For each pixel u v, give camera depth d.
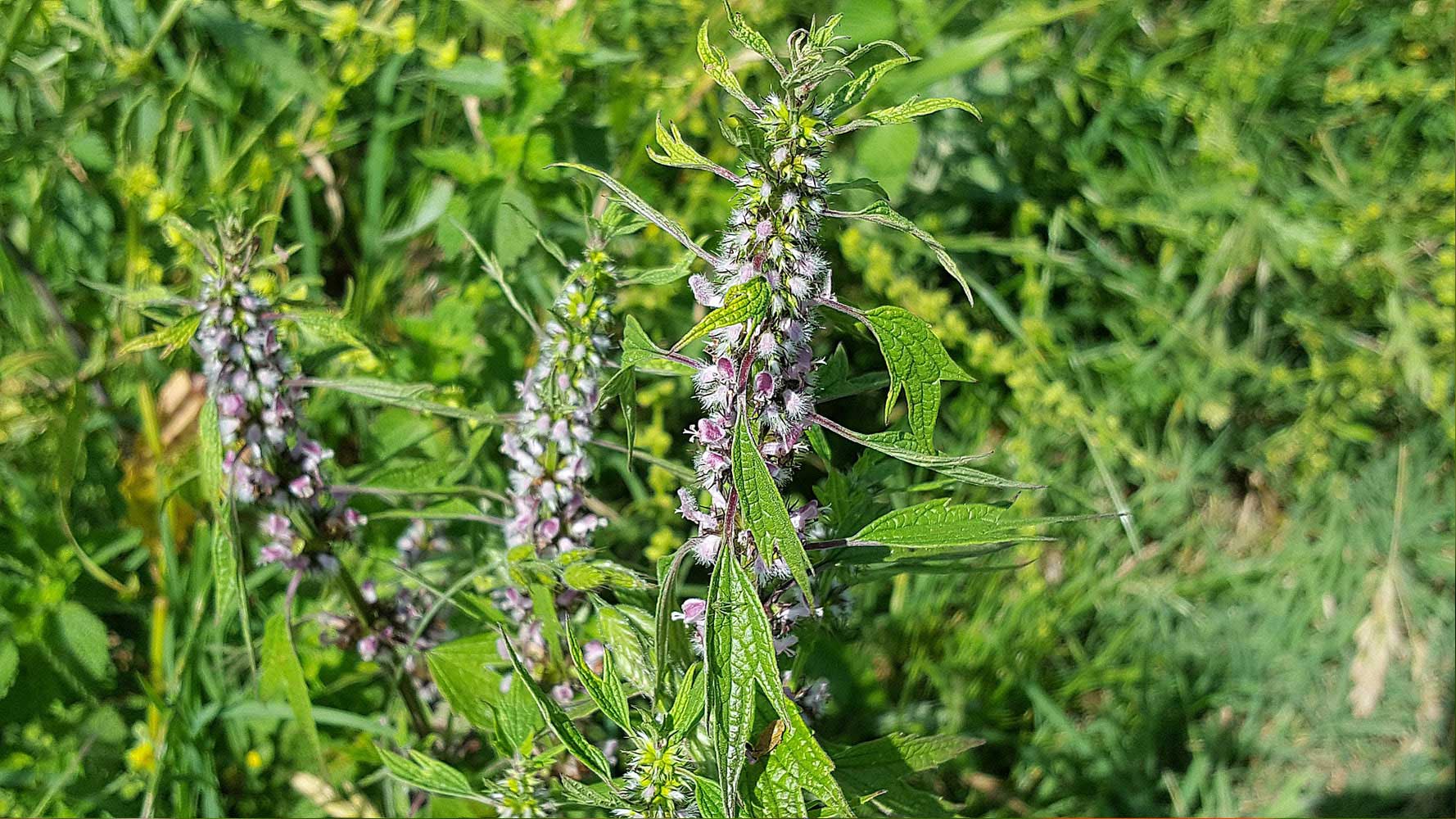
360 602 0.39
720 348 0.24
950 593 0.57
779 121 0.22
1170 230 0.63
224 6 0.52
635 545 0.57
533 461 0.34
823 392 0.31
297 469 0.35
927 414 0.25
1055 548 0.63
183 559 0.52
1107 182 0.65
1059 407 0.59
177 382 0.51
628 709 0.31
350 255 0.60
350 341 0.34
